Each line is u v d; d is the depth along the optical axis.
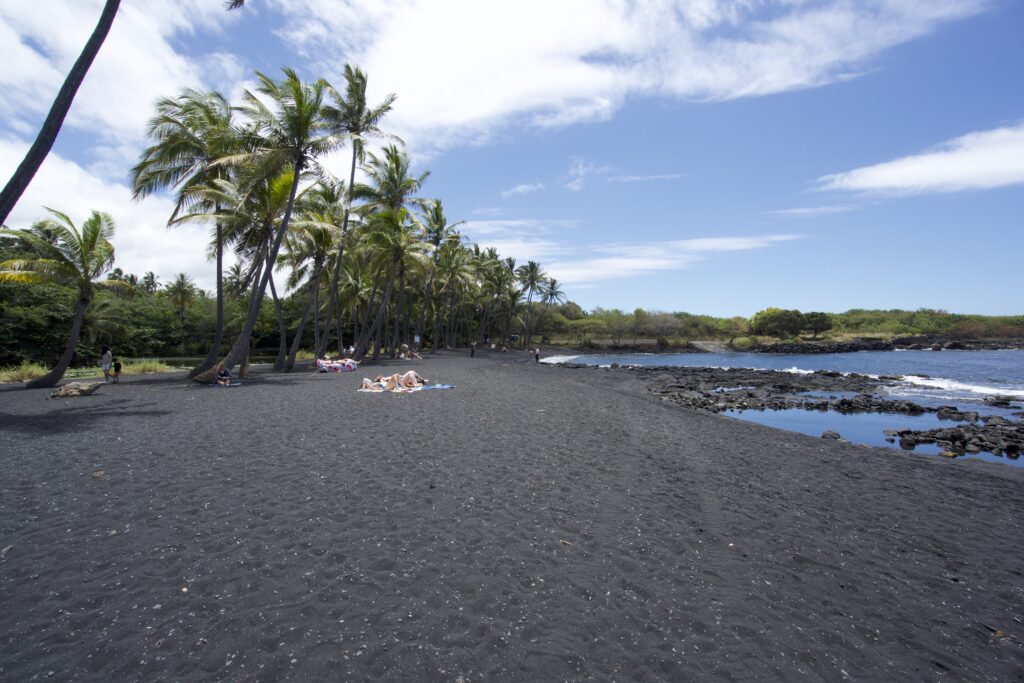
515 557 4.91
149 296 65.88
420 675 3.17
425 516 5.87
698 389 27.27
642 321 95.75
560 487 7.15
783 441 11.83
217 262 22.23
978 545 5.65
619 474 7.97
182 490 6.54
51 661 3.19
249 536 5.18
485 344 80.50
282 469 7.58
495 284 70.44
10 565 4.45
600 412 14.70
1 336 29.03
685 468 8.59
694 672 3.29
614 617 3.93
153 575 4.34
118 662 3.21
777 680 3.23
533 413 13.79
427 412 13.29
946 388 28.06
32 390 18.06
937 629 3.94
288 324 63.22
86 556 4.66
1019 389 27.64
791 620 3.99
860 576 4.80
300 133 20.80
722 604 4.19
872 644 3.70
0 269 18.02
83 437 9.75
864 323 105.38
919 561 5.18
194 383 20.52
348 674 3.16
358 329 61.31
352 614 3.84
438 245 46.75
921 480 8.52
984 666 3.48
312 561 4.67
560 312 107.38
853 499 7.23
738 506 6.68
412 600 4.07
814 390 27.09
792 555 5.21
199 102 21.16
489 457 8.66
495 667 3.27
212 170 21.95
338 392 17.45
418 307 57.69
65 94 9.57
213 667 3.19
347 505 6.12
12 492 6.38
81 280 19.45
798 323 96.00
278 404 14.44
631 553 5.10
